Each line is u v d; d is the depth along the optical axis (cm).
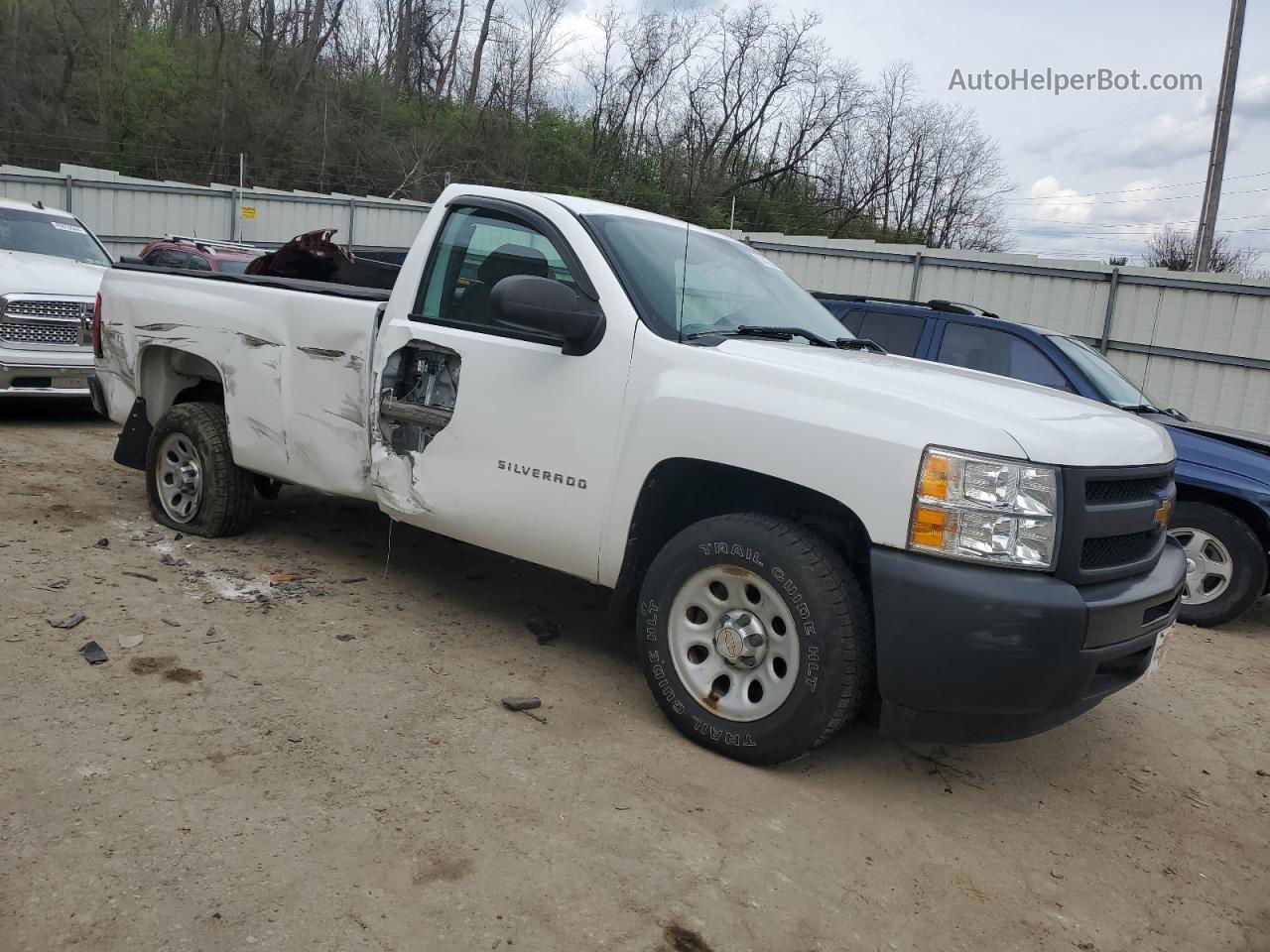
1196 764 425
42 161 3841
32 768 308
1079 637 316
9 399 995
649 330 386
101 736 332
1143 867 334
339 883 269
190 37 4572
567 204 429
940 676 318
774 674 351
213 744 335
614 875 286
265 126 4328
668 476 378
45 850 269
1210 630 653
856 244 2019
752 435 349
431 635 455
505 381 414
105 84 4062
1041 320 1866
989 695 316
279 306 503
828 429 335
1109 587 341
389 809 307
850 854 314
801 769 367
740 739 355
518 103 5088
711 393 362
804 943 268
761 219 5194
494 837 298
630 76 5088
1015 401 359
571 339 389
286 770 323
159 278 576
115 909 249
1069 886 316
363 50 5162
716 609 365
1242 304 1688
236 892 261
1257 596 639
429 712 376
